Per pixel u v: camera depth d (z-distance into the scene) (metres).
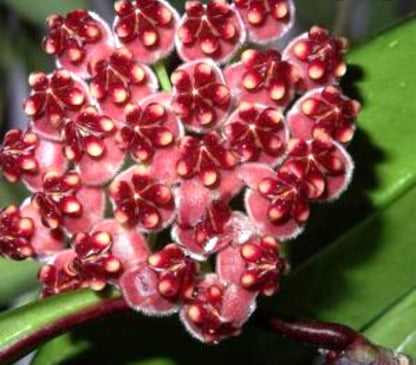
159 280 0.16
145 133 0.16
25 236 0.17
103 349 0.20
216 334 0.17
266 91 0.17
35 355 0.20
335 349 0.17
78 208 0.17
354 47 0.21
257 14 0.17
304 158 0.16
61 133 0.17
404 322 0.21
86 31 0.17
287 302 0.20
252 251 0.16
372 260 0.20
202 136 0.17
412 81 0.20
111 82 0.17
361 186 0.20
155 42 0.17
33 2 0.26
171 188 0.16
